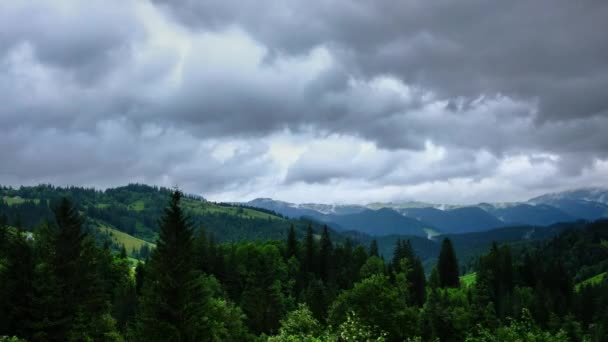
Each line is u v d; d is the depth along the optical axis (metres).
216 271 139.88
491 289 151.62
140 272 127.94
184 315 51.69
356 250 175.88
